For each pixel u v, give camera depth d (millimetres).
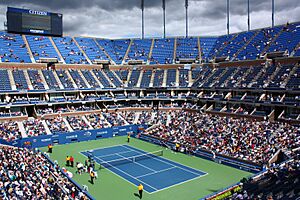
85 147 55844
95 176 38719
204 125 60625
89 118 68875
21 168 33719
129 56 93250
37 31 84688
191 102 77062
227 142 49688
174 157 48969
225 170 41938
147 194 33562
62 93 73000
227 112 63469
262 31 83438
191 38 99375
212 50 91625
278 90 57719
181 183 36969
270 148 44094
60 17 89000
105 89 77188
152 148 55188
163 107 76500
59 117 66125
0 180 29453
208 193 33594
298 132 46938
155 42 99500
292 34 73250
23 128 58500
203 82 77375
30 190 28375
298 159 38250
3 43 76750
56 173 35688
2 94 63406
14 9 80312
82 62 83188
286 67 62969
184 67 85812
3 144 50469
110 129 65312
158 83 81750
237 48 82938
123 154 50781
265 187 31172
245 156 43656
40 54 78562
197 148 50281
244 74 70000
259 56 71875
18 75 69438
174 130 61406
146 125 68812
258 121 56562
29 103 64375
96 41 97250
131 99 78688
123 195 33219
